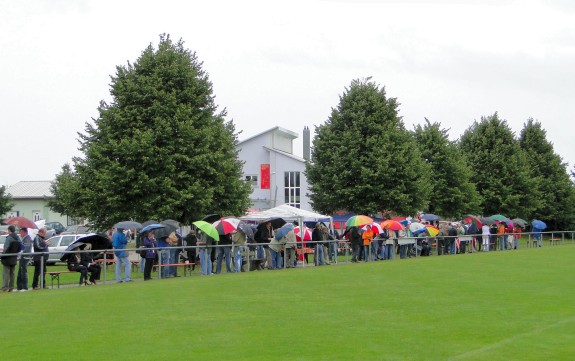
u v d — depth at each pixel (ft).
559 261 108.99
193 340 40.24
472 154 229.25
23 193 298.56
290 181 265.54
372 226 121.29
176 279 82.64
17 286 71.87
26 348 38.11
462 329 43.75
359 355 35.94
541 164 256.52
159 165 136.15
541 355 35.86
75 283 84.64
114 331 43.45
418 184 180.34
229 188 144.87
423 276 82.17
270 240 103.96
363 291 65.67
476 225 150.30
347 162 182.50
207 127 142.51
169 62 145.18
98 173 134.41
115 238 82.89
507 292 64.39
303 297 61.00
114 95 142.41
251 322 46.83
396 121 187.73
